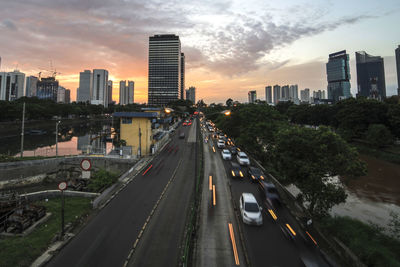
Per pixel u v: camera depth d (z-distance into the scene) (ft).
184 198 71.41
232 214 60.23
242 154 120.06
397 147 164.35
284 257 42.47
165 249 44.60
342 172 51.70
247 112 145.79
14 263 38.60
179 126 311.47
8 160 98.32
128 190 78.69
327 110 255.91
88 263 39.73
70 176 99.91
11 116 273.33
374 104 183.62
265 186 73.31
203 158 128.47
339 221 54.85
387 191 99.35
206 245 45.93
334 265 40.75
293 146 58.49
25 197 60.49
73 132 317.42
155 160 125.70
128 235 49.24
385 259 38.88
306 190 54.80
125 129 139.64
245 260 41.45
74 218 56.34
